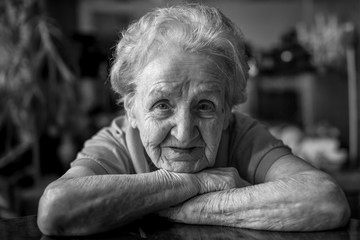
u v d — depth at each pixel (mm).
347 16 3205
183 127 952
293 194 919
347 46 2938
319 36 2998
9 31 2496
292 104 3564
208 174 1003
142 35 1008
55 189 891
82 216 879
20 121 2602
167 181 947
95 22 3619
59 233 885
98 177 920
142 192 913
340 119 3391
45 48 2555
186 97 951
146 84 972
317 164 2807
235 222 933
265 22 3793
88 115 3082
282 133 3092
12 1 2504
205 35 963
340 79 3252
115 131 1161
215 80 968
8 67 2488
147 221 978
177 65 943
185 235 878
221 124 1011
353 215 2080
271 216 911
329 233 901
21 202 2434
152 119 976
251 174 1121
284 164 1068
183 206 958
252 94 3535
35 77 2551
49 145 2896
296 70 2877
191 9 1026
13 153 2797
